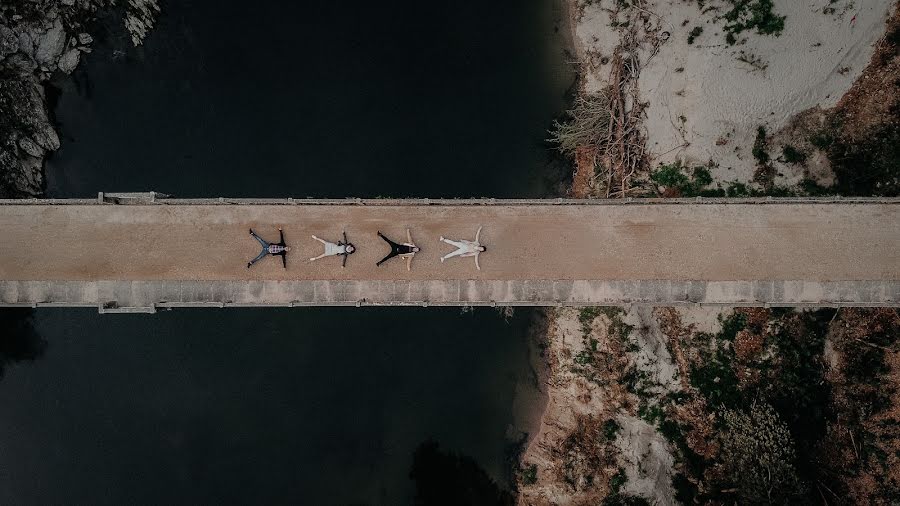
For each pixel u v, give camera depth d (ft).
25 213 104.32
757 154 116.37
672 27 117.08
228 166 120.26
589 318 124.16
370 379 125.18
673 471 117.70
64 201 103.04
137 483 122.42
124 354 122.11
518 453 127.34
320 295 105.09
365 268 105.50
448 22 124.26
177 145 120.88
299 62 121.90
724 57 113.80
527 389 127.24
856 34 106.73
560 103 124.77
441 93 123.13
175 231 104.99
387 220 105.60
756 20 110.83
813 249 104.27
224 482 122.93
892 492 104.17
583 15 123.65
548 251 105.81
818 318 115.03
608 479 121.19
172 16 121.70
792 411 113.09
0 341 122.11
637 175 121.19
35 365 122.21
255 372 123.44
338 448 125.08
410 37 123.54
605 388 122.21
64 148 121.39
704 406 117.70
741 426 112.27
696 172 118.73
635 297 105.50
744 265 104.83
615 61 120.26
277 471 123.75
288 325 123.75
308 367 124.36
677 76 117.19
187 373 122.72
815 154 113.70
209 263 105.19
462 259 105.81
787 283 104.53
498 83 124.36
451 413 126.82
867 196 107.96
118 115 121.60
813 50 108.78
